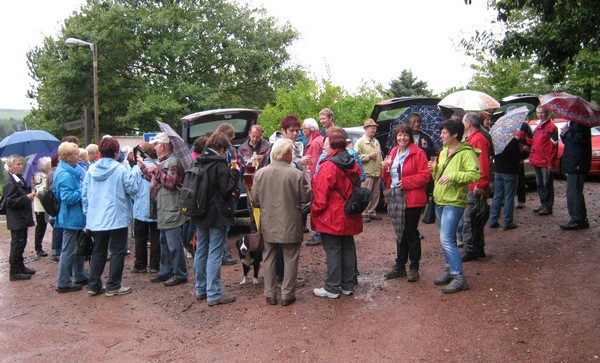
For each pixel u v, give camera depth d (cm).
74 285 666
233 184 549
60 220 644
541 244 674
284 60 3006
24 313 582
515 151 738
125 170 620
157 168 617
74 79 2627
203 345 467
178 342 477
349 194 533
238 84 3078
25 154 916
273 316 516
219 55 2836
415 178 555
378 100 1539
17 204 712
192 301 581
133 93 2811
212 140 555
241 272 680
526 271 579
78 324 538
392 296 543
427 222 669
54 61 2695
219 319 521
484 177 610
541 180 830
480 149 605
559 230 733
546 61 779
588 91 1608
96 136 1875
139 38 2655
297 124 650
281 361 426
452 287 534
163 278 667
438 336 445
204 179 538
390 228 843
